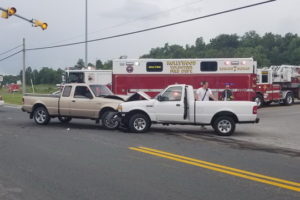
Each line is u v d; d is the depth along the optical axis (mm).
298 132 12359
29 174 6266
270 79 24094
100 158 7609
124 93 18500
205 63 18094
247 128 13445
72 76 21578
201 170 6641
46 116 13664
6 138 10383
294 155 8266
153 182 5812
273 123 15070
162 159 7559
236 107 11273
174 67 18266
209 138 10812
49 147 8906
